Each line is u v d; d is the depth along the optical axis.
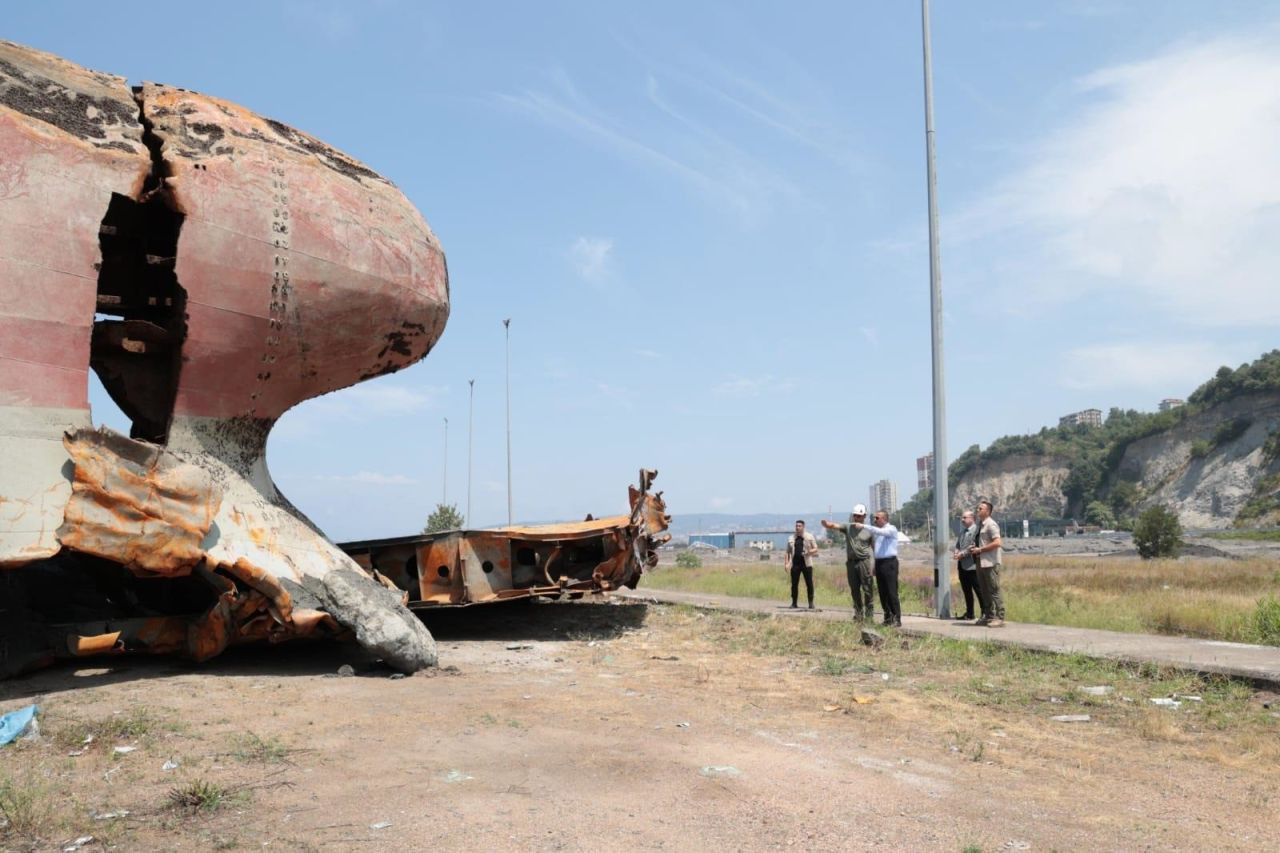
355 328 11.45
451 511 42.44
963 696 9.01
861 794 5.75
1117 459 146.25
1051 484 163.75
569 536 13.65
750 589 22.58
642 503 14.19
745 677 10.12
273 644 11.68
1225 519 118.75
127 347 10.28
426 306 12.13
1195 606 15.90
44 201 9.02
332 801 5.48
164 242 11.23
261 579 9.84
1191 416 136.75
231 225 10.20
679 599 19.77
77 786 5.74
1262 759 6.77
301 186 10.95
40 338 8.88
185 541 9.44
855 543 14.31
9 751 6.54
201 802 5.37
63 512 8.69
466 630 14.70
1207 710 8.34
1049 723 7.93
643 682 9.81
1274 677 8.99
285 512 11.20
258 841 4.80
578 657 11.76
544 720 7.79
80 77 10.13
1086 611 16.22
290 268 10.66
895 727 7.72
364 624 10.27
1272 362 130.75
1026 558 56.03
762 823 5.18
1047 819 5.36
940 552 15.34
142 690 8.76
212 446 10.72
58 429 8.88
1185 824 5.32
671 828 5.07
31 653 9.38
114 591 11.58
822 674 10.27
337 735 7.15
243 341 10.56
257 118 11.45
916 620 14.80
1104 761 6.70
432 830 4.98
